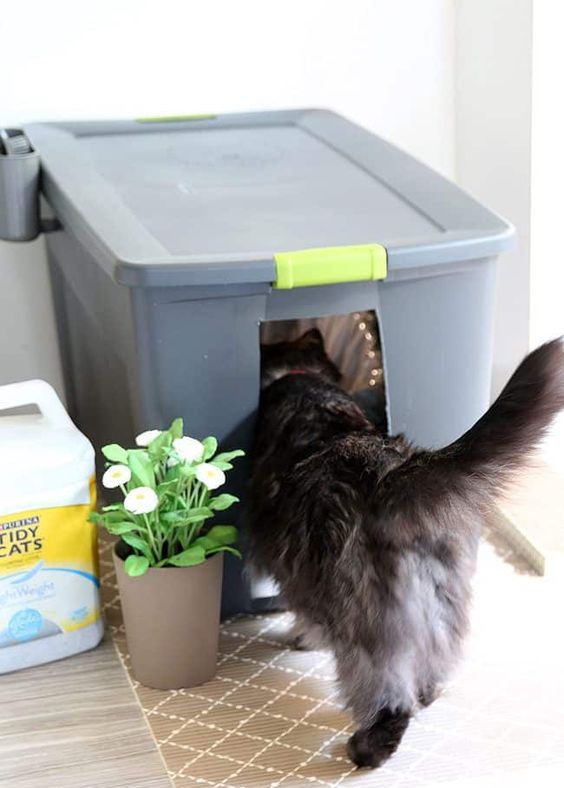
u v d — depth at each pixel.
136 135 1.94
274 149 1.91
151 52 2.04
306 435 1.46
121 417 1.66
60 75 2.02
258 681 1.51
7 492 1.48
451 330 1.60
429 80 2.16
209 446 1.45
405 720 1.35
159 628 1.46
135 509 1.38
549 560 1.71
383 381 1.64
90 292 1.70
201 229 1.58
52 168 1.75
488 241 1.56
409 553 1.29
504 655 1.54
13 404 1.58
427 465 1.22
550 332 2.00
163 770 1.34
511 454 1.18
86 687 1.51
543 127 1.90
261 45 2.08
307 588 1.35
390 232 1.58
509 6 1.92
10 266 2.08
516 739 1.38
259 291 1.47
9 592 1.51
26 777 1.33
